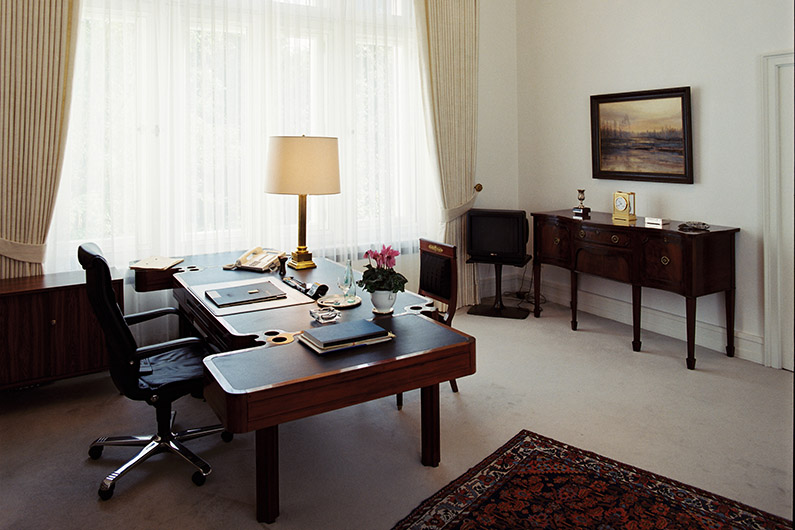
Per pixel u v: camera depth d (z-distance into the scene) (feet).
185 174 13.29
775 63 11.76
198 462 8.29
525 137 18.34
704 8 12.98
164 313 10.03
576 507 7.52
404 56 16.11
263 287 10.14
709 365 12.51
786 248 11.98
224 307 9.00
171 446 8.48
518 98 18.43
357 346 7.37
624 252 13.32
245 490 8.03
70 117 12.09
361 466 8.66
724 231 12.26
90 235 12.55
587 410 10.41
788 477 8.14
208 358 6.98
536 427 9.77
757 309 12.55
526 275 18.85
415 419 10.34
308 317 8.55
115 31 12.27
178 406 10.85
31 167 11.46
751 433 9.45
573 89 16.49
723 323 13.26
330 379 6.54
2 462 8.74
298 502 7.71
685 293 12.07
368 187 15.80
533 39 17.66
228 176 13.73
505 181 18.58
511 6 18.04
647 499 7.67
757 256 12.42
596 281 16.60
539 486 8.00
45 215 11.69
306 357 7.04
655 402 10.70
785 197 11.89
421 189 16.94
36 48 11.28
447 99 16.47
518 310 16.97
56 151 11.68
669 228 12.53
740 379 11.71
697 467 8.44
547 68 17.29
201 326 9.41
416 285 17.11
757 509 7.41
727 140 12.78
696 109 13.35
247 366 6.75
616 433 9.52
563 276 17.78
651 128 14.21
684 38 13.47
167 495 7.89
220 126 13.51
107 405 10.85
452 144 16.72
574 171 16.78
